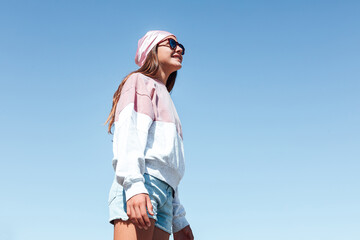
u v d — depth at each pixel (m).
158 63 2.46
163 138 2.17
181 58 2.52
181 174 2.25
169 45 2.48
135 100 2.15
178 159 2.21
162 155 2.10
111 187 2.12
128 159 1.91
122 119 2.04
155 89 2.27
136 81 2.23
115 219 2.01
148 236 1.96
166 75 2.51
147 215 1.81
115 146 2.02
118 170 1.89
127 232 1.94
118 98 2.34
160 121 2.21
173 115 2.30
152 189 2.04
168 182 2.13
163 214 2.17
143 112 2.12
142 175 1.92
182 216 2.53
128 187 1.87
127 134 1.98
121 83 2.37
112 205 2.03
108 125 2.32
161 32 2.52
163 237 2.17
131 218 1.82
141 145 2.02
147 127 2.09
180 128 2.41
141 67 2.47
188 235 2.51
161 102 2.27
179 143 2.32
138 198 1.83
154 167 2.08
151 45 2.47
